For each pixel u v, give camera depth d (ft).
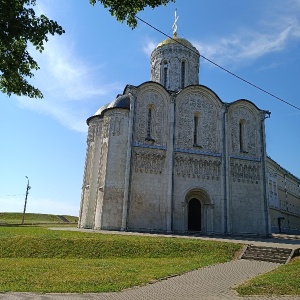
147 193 110.32
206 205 117.60
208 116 126.93
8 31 27.09
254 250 67.62
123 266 51.75
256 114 134.31
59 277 41.63
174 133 118.83
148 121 118.83
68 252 66.03
